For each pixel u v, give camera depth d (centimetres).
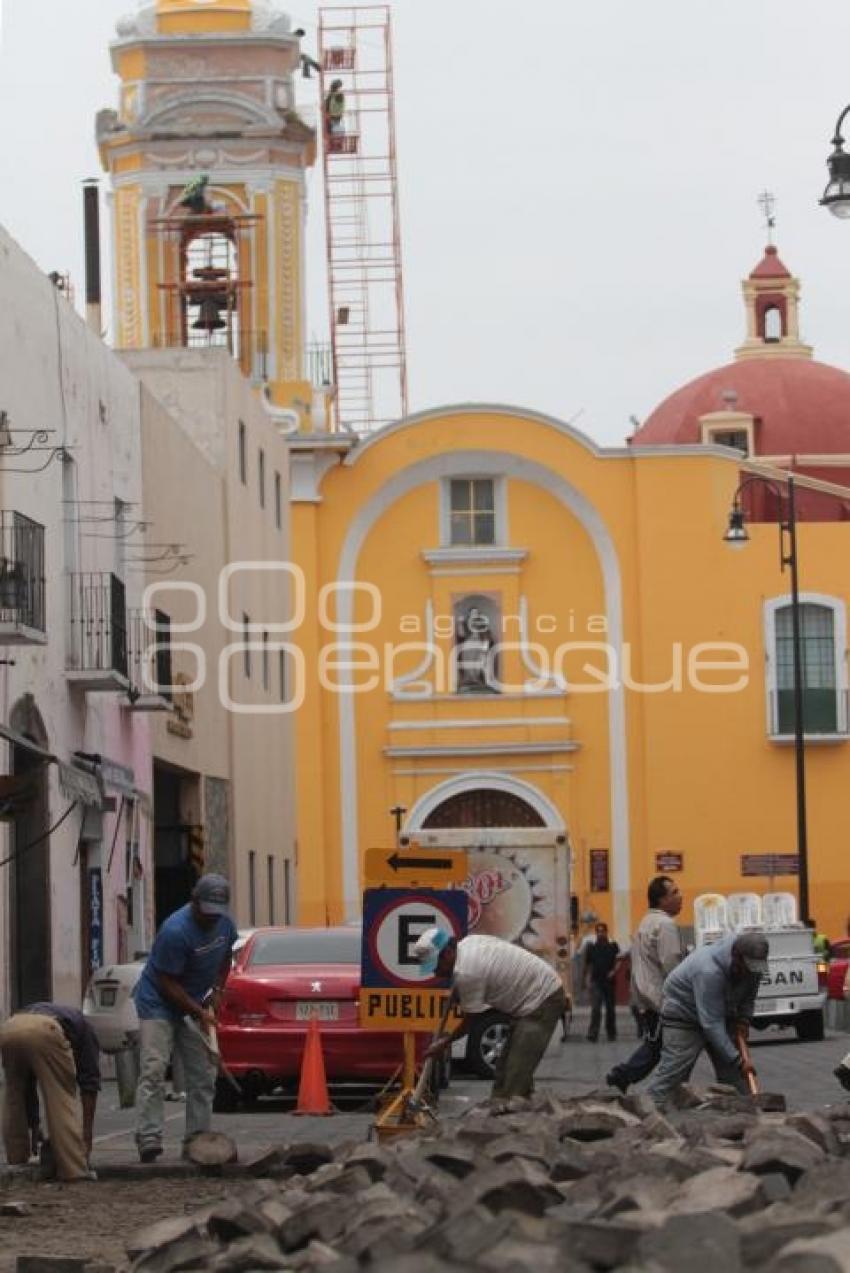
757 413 14938
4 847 5878
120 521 7275
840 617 12669
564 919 7575
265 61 12394
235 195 12412
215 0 12356
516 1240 1778
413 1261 1703
